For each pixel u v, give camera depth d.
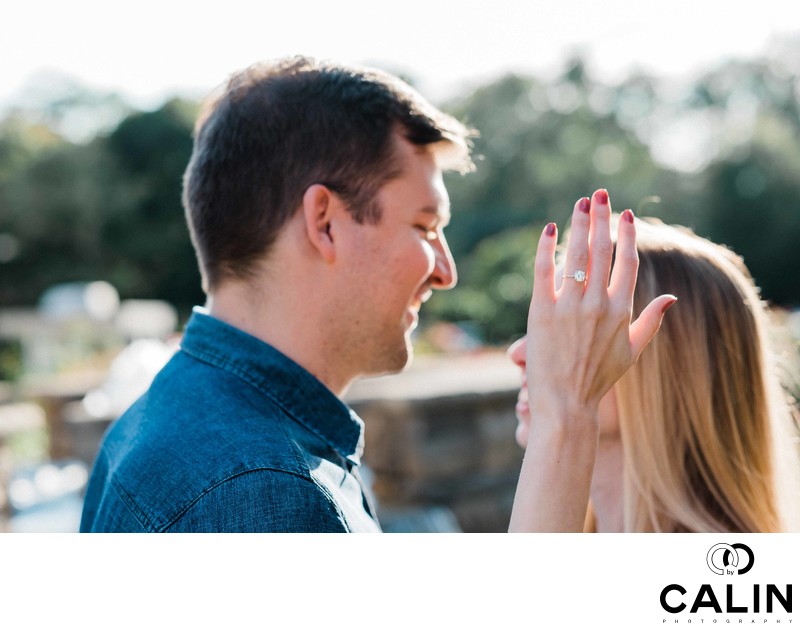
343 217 1.11
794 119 32.72
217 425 1.02
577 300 1.01
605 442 1.48
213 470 0.97
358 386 4.77
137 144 30.09
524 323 11.80
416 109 1.14
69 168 29.38
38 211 29.17
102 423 5.31
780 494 1.44
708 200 29.91
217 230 1.13
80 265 29.62
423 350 11.27
